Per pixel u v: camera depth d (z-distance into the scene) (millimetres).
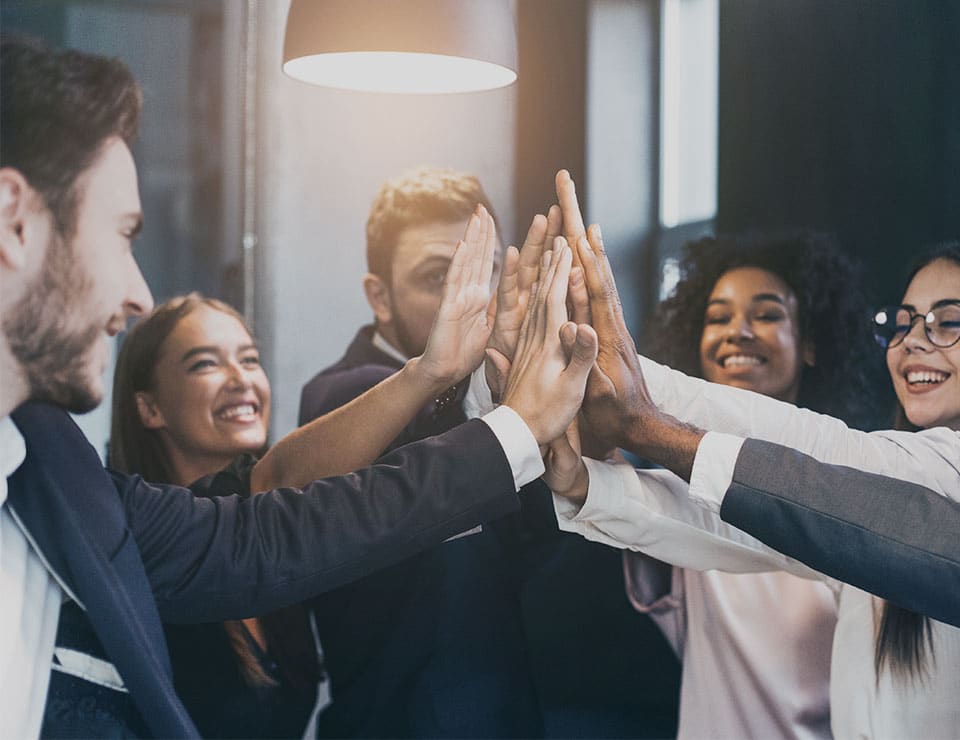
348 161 3043
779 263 2699
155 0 3012
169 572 1432
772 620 2236
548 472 1729
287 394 2955
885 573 1472
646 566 2504
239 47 3037
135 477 1473
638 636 2828
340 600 2592
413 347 2850
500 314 1747
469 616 2600
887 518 1479
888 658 1790
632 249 3184
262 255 3006
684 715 2322
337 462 1883
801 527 1496
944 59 3123
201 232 3029
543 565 2711
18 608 1246
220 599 1445
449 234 2828
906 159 3131
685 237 3178
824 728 2195
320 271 3016
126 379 2631
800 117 3164
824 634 2215
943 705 1756
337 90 3045
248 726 2498
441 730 2555
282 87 3027
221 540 1450
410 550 1483
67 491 1288
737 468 1531
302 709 2590
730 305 2684
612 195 3162
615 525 1797
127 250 1348
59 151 1258
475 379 1813
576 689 2801
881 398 2682
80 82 1283
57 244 1271
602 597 2809
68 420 1330
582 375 1536
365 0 1688
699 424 1767
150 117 3016
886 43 3143
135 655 1248
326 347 2994
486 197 2891
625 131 3168
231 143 3033
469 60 1928
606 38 3154
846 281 2697
